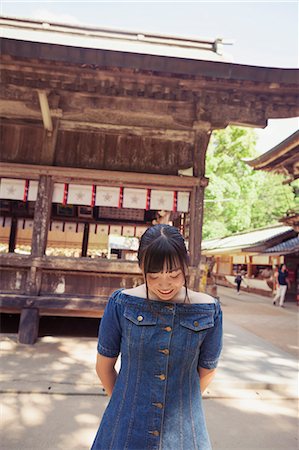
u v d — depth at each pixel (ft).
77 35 21.68
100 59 14.93
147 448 3.77
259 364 15.90
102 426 4.16
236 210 75.25
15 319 22.26
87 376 13.04
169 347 3.90
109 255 31.12
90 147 20.08
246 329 24.85
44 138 19.38
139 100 18.44
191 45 23.66
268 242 54.49
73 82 16.70
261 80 16.03
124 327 4.06
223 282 82.43
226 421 10.41
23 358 14.87
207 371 4.40
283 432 9.84
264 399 12.27
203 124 18.60
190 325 3.97
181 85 16.78
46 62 15.20
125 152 20.25
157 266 3.78
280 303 43.21
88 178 19.13
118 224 30.96
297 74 16.06
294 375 14.40
